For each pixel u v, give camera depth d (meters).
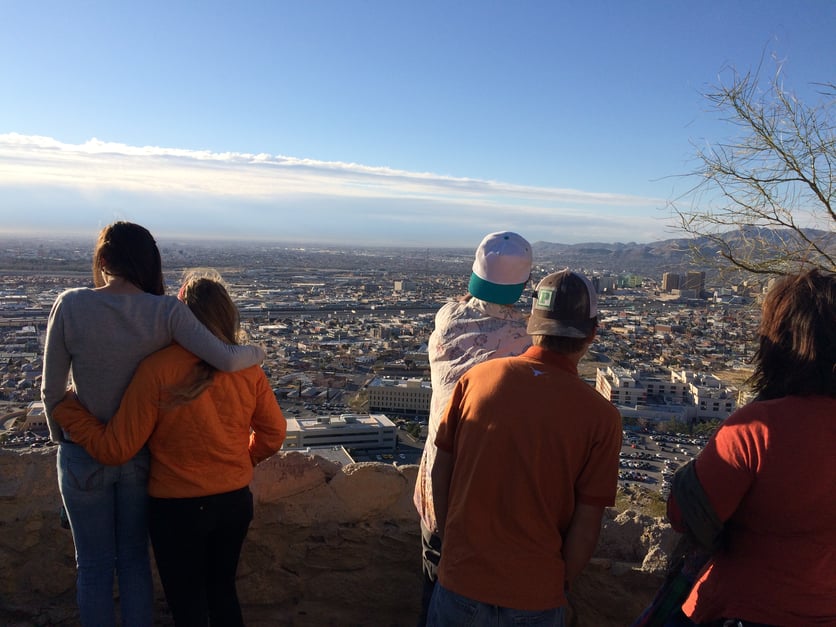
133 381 3.33
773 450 2.46
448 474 3.10
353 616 4.48
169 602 3.56
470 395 2.95
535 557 2.76
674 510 2.73
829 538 2.45
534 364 2.93
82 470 3.43
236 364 3.42
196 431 3.37
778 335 2.60
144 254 3.48
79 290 3.39
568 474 2.76
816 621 2.45
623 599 4.05
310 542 4.46
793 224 6.53
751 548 2.57
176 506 3.42
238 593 4.43
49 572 4.37
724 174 6.76
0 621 4.33
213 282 3.70
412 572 4.47
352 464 4.73
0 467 4.53
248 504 3.65
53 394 3.38
